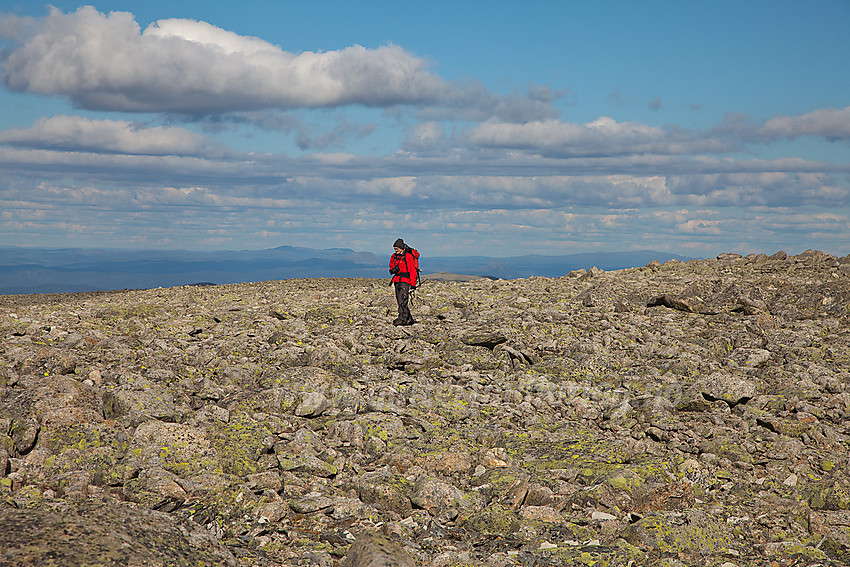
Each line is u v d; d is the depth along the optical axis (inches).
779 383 570.3
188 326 783.1
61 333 661.3
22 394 391.9
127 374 479.5
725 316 870.4
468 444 409.1
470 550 273.0
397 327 813.2
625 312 954.1
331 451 387.5
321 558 249.3
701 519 289.6
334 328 802.2
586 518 311.3
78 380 458.9
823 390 553.9
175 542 210.8
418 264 847.1
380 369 613.0
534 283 1376.7
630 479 339.9
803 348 683.4
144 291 1555.1
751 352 660.1
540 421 489.4
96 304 1122.0
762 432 454.9
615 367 631.8
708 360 658.2
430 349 700.0
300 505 303.4
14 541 187.2
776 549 274.8
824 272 1285.7
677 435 455.2
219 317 872.3
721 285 1136.2
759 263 1525.6
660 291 1112.2
